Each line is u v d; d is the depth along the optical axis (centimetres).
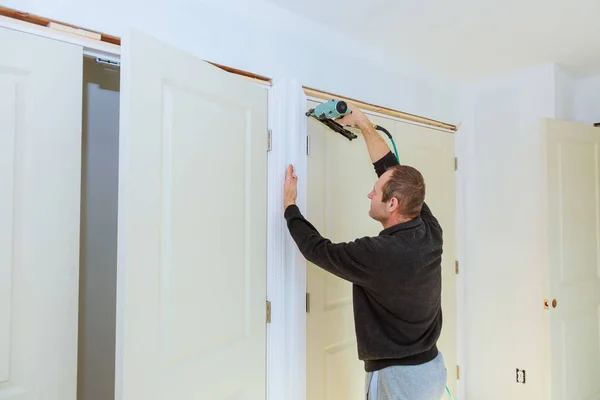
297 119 171
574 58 223
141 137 109
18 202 109
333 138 192
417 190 139
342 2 163
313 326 181
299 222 147
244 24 159
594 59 225
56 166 116
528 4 163
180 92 123
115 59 130
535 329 235
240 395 149
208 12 148
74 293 119
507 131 248
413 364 138
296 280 168
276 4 165
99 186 161
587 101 253
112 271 165
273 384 164
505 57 221
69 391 118
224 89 142
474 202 264
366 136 166
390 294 133
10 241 108
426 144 241
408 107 229
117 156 165
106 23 125
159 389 114
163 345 116
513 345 244
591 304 242
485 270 258
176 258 121
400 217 141
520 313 241
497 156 253
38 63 113
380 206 144
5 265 107
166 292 117
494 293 253
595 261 244
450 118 257
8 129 107
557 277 222
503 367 248
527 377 237
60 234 117
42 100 113
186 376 124
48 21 115
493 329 253
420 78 237
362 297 145
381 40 199
